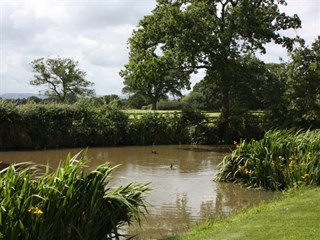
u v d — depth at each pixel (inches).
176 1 1270.9
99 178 268.7
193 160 868.0
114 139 1175.0
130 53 1275.8
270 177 532.1
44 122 1083.9
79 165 263.3
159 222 385.7
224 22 1245.7
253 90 1253.7
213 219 390.0
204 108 1841.8
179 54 1178.0
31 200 238.2
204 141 1241.4
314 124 1239.5
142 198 296.7
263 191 525.3
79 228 257.0
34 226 236.2
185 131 1245.7
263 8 1275.8
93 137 1146.7
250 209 386.6
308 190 437.4
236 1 1261.1
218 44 1154.7
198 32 1155.9
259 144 565.9
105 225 279.9
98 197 265.9
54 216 246.5
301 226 286.5
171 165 749.3
